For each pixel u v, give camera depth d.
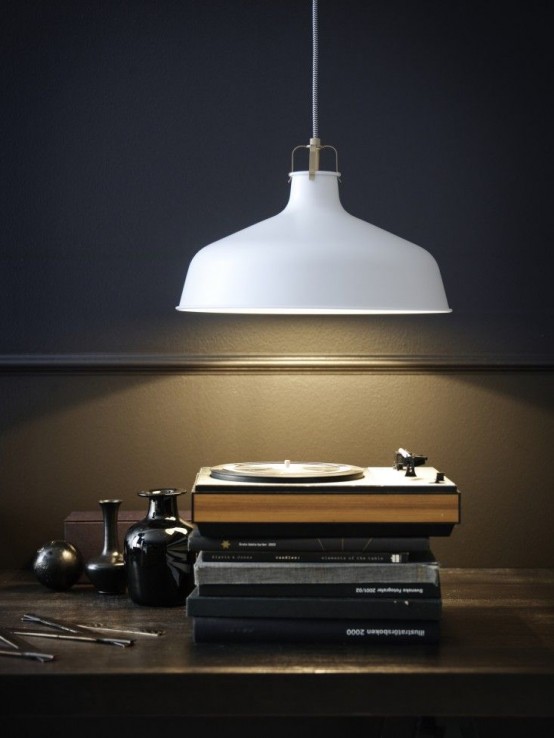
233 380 2.12
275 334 2.12
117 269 2.10
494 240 2.12
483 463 2.14
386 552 1.61
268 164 2.10
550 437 2.14
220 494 1.62
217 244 1.49
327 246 1.41
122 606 1.82
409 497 1.62
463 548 2.15
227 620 1.60
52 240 2.10
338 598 1.60
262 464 1.87
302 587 1.60
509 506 2.14
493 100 2.11
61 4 2.08
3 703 1.46
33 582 2.00
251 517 1.62
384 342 2.12
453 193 2.11
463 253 2.12
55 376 2.12
